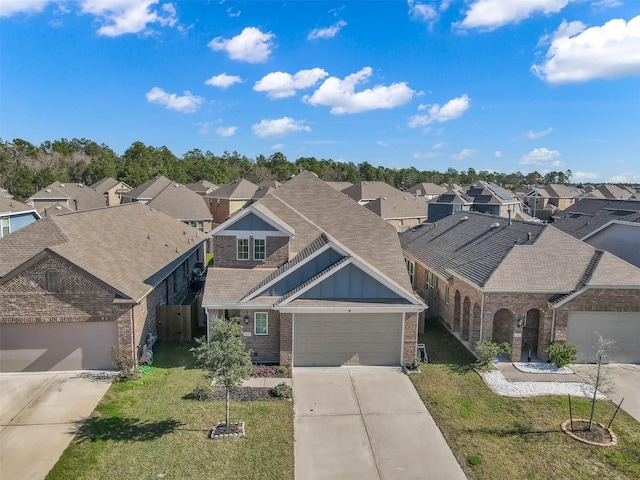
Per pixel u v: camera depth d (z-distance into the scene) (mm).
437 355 20000
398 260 23156
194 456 12297
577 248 20266
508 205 52156
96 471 11648
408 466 12094
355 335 18594
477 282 19422
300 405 15359
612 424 14125
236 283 19500
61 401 15281
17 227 34688
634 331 18828
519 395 16109
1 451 12469
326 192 26094
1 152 96125
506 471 11867
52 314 17109
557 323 18609
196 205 53219
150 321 20312
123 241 23016
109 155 127438
